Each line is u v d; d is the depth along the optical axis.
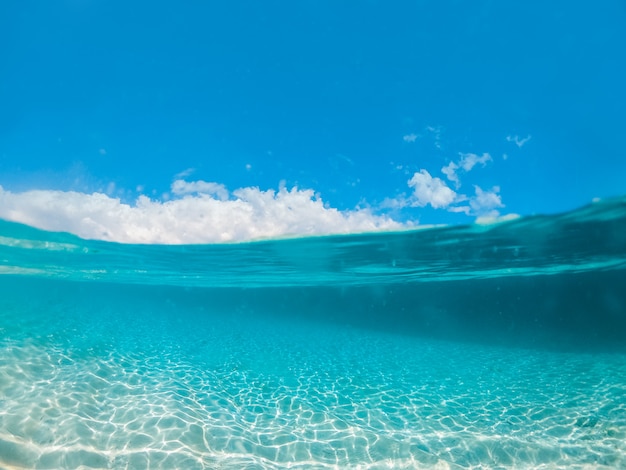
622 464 5.84
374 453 6.22
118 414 6.66
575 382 10.84
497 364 14.11
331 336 22.84
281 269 21.62
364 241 13.28
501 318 55.38
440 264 18.42
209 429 6.45
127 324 20.95
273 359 13.69
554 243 13.41
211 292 48.47
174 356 12.38
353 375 11.68
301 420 7.45
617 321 37.53
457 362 14.57
